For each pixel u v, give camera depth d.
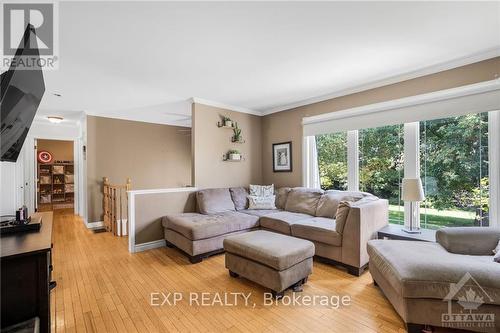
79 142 5.79
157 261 3.00
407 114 2.99
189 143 6.28
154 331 1.71
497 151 2.43
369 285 2.35
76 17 1.77
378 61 2.62
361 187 3.55
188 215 3.51
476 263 1.69
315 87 3.45
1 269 1.27
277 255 2.07
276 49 2.33
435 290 1.60
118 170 5.12
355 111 3.50
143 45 2.21
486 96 2.45
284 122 4.54
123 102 4.08
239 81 3.18
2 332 1.22
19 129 1.76
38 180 7.28
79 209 6.04
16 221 1.86
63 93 3.55
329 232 2.73
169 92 3.61
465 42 2.24
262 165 4.97
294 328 1.73
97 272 2.67
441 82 2.73
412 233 2.63
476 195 2.59
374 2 1.68
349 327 1.74
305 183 4.19
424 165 2.95
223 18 1.83
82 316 1.87
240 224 3.36
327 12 1.79
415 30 2.04
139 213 3.41
